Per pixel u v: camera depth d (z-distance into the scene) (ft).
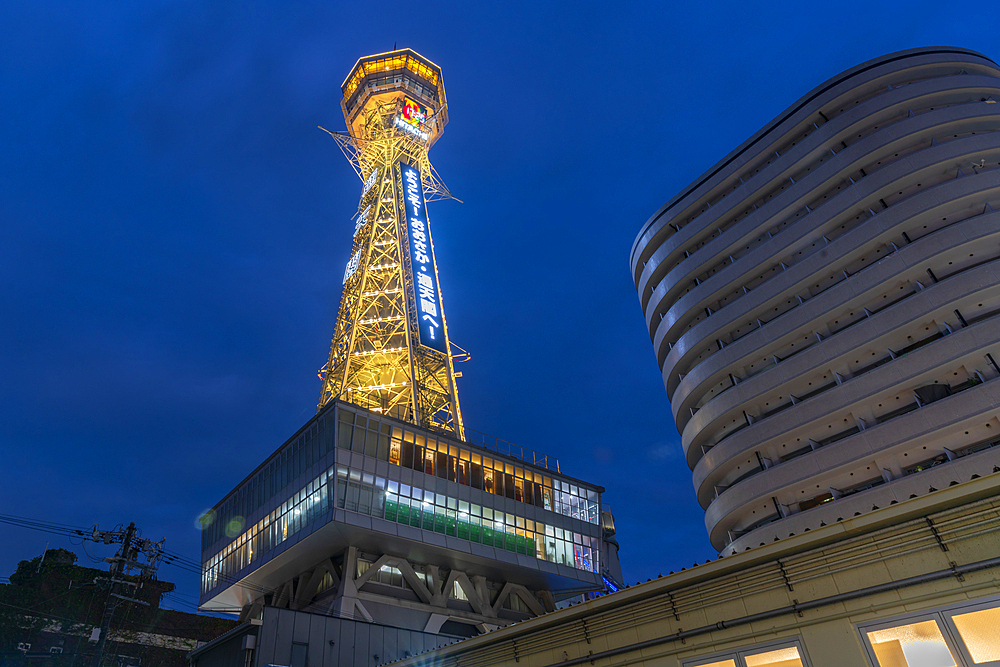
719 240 267.59
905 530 43.32
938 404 179.11
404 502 214.90
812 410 209.15
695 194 287.89
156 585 281.95
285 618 138.92
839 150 244.22
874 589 43.42
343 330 370.32
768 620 48.11
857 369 210.38
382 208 428.97
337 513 197.57
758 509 216.54
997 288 184.34
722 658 49.93
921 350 189.16
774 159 267.39
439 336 356.38
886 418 195.93
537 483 254.47
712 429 243.40
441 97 519.19
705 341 256.73
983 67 242.58
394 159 456.86
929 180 217.36
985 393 171.83
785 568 48.29
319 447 216.54
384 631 150.41
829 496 200.13
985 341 178.40
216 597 249.34
